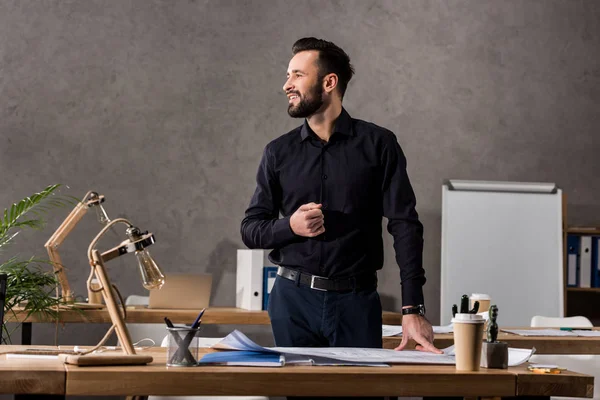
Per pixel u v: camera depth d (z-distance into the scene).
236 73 5.20
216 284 5.09
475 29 5.54
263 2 5.27
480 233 5.12
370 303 2.20
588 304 5.52
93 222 4.96
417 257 2.22
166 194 5.07
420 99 5.44
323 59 2.29
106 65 5.05
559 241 5.17
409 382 1.60
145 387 1.51
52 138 4.98
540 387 1.64
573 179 5.59
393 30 5.43
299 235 2.08
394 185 2.29
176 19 5.15
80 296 4.57
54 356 1.80
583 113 5.63
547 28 5.63
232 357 1.74
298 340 2.19
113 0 5.09
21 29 4.99
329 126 2.32
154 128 5.08
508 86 5.55
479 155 5.49
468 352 1.68
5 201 4.91
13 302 4.04
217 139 5.15
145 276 1.83
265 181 2.35
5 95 4.95
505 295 5.10
